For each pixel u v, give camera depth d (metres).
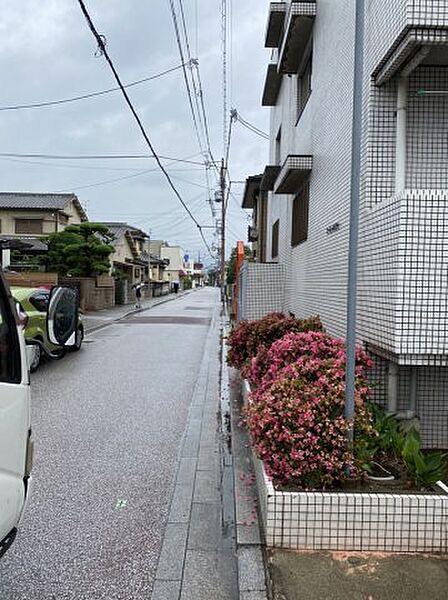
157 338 16.39
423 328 4.21
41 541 3.57
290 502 3.26
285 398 3.68
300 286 9.66
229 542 3.59
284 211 12.73
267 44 12.84
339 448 3.51
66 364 11.09
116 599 2.94
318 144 8.00
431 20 4.13
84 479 4.70
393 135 5.02
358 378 4.30
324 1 7.66
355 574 2.98
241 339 7.81
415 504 3.24
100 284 29.58
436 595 2.78
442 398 5.08
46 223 31.11
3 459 2.35
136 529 3.77
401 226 4.18
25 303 9.87
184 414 7.11
